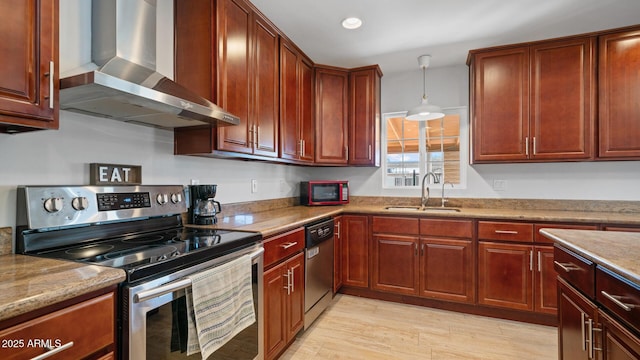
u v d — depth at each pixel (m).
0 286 0.82
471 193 3.19
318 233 2.45
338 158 3.25
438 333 2.34
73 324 0.84
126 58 1.51
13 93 0.97
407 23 2.35
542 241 2.44
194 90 1.82
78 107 1.37
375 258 2.96
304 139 2.92
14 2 0.97
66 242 1.30
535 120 2.64
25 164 1.27
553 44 2.59
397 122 3.57
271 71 2.36
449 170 3.36
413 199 3.44
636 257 1.11
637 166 2.69
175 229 1.77
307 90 2.99
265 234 1.73
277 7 2.14
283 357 2.02
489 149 2.77
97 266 1.02
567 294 1.44
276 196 3.09
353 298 3.02
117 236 1.49
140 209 1.59
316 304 2.45
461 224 2.69
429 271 2.78
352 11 2.19
